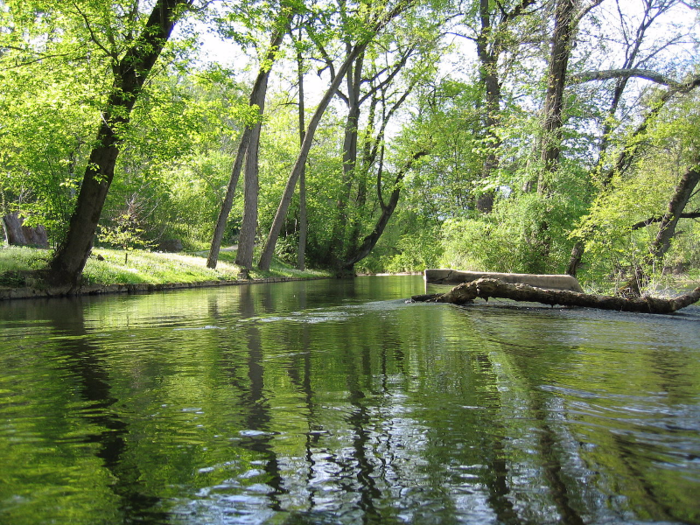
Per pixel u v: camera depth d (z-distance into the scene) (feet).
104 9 39.06
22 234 68.49
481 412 8.71
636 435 7.48
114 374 12.07
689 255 56.44
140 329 20.65
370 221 119.03
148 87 44.47
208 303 35.29
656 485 5.84
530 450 6.94
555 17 53.01
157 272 59.88
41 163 42.24
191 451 7.06
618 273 44.73
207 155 125.49
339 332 19.22
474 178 87.56
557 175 50.57
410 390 10.28
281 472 6.35
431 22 86.94
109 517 5.31
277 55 74.33
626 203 40.34
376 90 108.78
